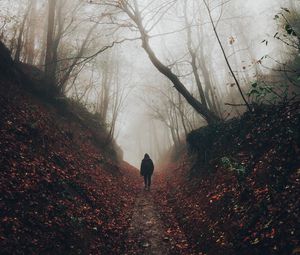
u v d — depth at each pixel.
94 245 7.38
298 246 4.72
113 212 10.41
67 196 8.62
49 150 10.73
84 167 12.89
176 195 13.93
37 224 6.48
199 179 12.74
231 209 7.60
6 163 7.59
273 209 5.95
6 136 8.78
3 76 12.58
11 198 6.57
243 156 9.40
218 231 7.35
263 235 5.62
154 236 8.85
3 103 10.43
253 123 10.27
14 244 5.52
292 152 6.95
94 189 11.24
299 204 5.39
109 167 17.08
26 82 14.74
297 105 8.30
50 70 16.03
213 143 13.27
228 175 9.59
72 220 7.52
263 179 7.29
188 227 9.06
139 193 16.05
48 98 15.92
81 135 16.86
